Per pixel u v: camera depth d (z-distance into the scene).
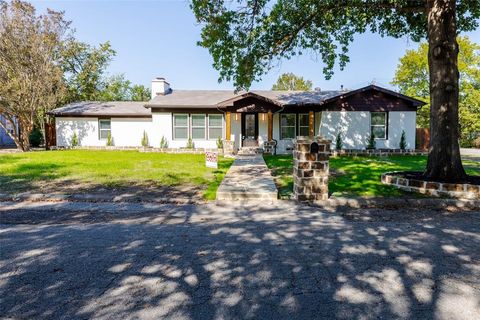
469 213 5.35
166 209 5.62
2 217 5.02
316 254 3.43
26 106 17.33
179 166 11.12
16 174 8.84
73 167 10.42
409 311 2.29
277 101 15.85
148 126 19.27
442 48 7.00
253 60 10.55
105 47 27.89
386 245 3.72
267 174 9.20
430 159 7.25
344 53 11.48
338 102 16.39
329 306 2.36
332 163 12.57
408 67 28.95
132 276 2.87
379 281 2.78
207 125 17.58
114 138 19.28
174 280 2.79
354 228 4.45
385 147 16.52
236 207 5.79
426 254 3.43
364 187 7.29
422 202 5.96
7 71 16.34
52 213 5.29
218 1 9.10
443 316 2.23
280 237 4.04
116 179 8.29
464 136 26.39
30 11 16.41
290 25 10.30
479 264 3.16
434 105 7.18
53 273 2.92
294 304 2.39
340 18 10.65
